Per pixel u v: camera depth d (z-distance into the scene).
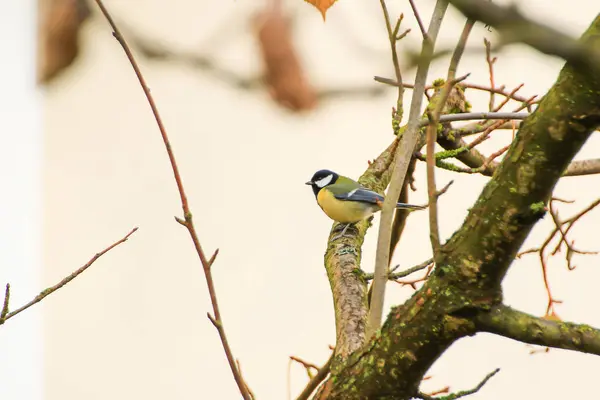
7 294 3.87
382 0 2.78
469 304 3.53
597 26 2.71
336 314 5.16
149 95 3.32
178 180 3.47
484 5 1.30
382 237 3.98
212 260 3.54
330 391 4.00
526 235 3.40
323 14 1.87
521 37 1.30
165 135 3.42
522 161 3.29
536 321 3.57
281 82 1.29
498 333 3.59
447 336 3.60
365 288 5.58
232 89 1.33
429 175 3.44
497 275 3.48
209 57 1.34
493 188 3.41
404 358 3.71
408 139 4.07
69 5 1.19
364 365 3.88
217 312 3.54
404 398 3.84
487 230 3.42
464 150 6.25
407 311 3.72
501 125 6.80
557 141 3.17
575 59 1.34
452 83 3.28
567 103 3.10
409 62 1.60
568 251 5.99
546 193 3.31
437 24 3.67
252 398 3.60
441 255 3.56
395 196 4.01
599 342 3.56
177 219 3.52
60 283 4.07
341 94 1.36
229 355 3.52
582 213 5.80
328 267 6.17
